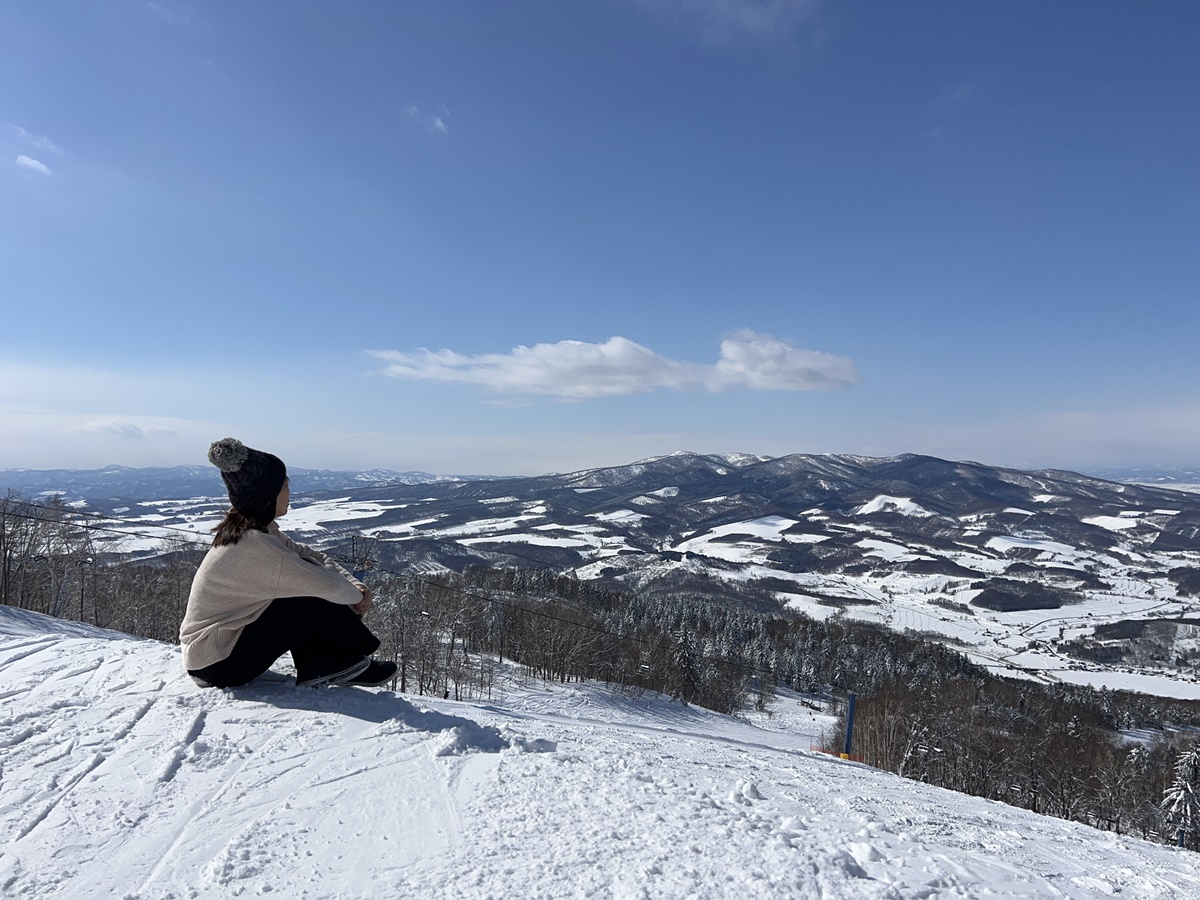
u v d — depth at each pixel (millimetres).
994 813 5574
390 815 2523
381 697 3791
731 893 2012
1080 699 75625
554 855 2236
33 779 2740
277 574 3611
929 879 2305
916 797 5906
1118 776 43719
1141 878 2953
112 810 2512
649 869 2139
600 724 13477
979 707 58250
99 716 3410
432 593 51688
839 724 43156
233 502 3742
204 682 3699
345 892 2018
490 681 46594
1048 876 2672
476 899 1962
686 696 57062
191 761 2924
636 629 69000
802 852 2359
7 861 2164
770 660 81875
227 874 2102
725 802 2900
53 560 34438
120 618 35781
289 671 4207
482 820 2504
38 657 4699
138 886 2041
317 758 2980
